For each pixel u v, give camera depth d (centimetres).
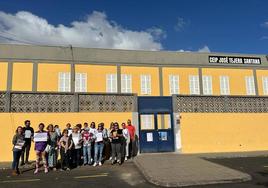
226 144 1636
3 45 2122
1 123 1417
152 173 987
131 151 1466
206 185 862
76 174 1058
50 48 2191
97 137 1267
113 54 2291
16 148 1070
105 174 1053
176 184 855
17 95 1458
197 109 1638
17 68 2106
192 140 1598
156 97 1597
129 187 853
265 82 2498
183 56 2412
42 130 1134
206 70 2425
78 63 2212
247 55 2520
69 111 1489
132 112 1543
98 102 1523
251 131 1684
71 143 1199
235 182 895
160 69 2345
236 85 2444
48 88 2123
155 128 1572
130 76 2281
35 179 977
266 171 1070
